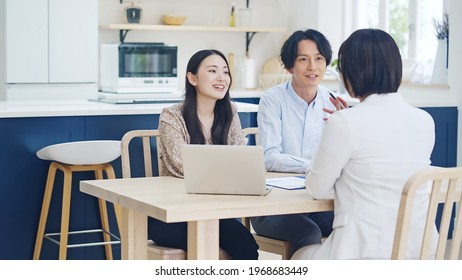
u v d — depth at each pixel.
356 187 2.42
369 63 2.41
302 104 3.32
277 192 2.66
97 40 6.21
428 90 5.49
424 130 2.47
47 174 4.18
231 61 7.06
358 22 6.80
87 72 6.18
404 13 6.30
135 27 6.56
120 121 4.32
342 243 2.40
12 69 5.91
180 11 7.00
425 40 6.07
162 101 4.99
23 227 4.15
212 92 3.04
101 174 4.18
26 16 5.91
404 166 2.42
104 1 6.71
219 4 7.16
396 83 2.44
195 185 2.60
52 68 6.05
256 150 2.51
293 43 3.25
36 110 4.11
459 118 5.18
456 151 5.21
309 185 2.50
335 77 6.34
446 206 2.30
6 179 4.08
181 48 7.06
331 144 2.40
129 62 6.25
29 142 4.12
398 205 2.41
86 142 3.93
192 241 2.43
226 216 2.38
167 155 3.07
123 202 2.59
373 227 2.39
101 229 4.32
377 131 2.40
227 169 2.55
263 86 7.12
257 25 7.36
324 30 6.89
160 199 2.50
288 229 3.02
